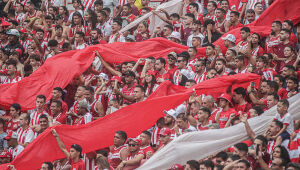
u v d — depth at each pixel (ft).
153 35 178.50
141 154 114.73
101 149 127.65
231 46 156.25
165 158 105.40
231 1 184.34
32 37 185.37
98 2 204.44
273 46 149.28
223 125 120.37
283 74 135.54
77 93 143.02
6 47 194.29
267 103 122.11
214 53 152.35
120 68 160.66
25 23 209.67
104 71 160.97
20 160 122.72
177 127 117.80
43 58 188.24
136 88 134.31
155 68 146.92
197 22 168.04
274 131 107.76
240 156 101.86
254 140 102.83
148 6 214.90
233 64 145.89
